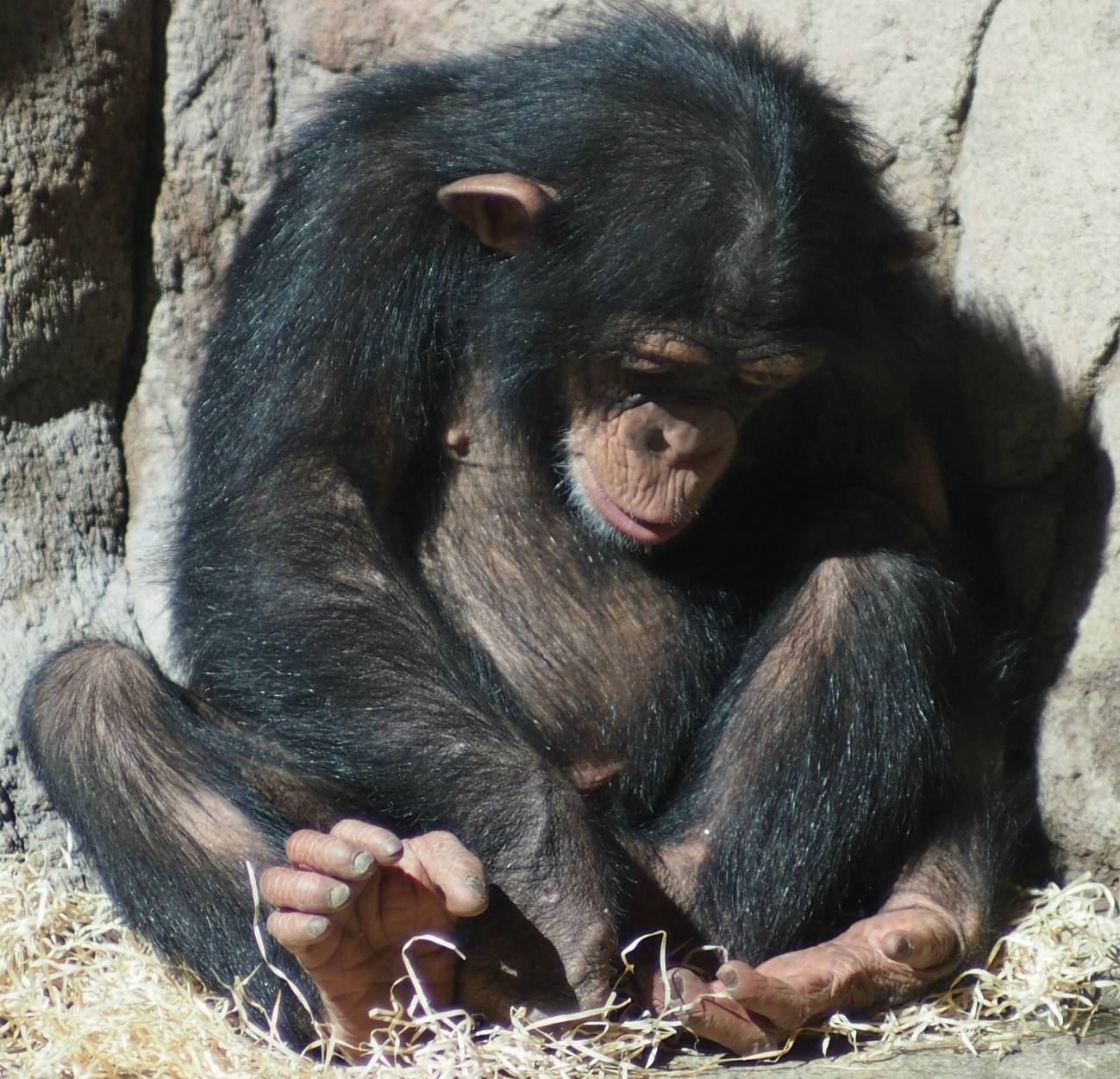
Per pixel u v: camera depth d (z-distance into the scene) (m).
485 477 10.19
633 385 9.58
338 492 9.63
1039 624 10.88
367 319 9.73
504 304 9.70
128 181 12.80
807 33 11.68
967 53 11.16
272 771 9.20
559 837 8.53
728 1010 8.30
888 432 10.53
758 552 10.70
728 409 9.55
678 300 8.97
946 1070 8.14
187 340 12.98
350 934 8.02
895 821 9.38
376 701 8.98
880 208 10.07
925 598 9.49
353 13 12.76
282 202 10.61
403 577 9.70
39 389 12.51
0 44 11.96
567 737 10.01
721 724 9.76
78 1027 8.35
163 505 12.89
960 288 11.39
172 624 10.74
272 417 9.72
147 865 9.08
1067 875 10.48
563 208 9.42
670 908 9.23
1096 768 10.33
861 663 9.24
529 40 11.69
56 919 10.01
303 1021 8.86
